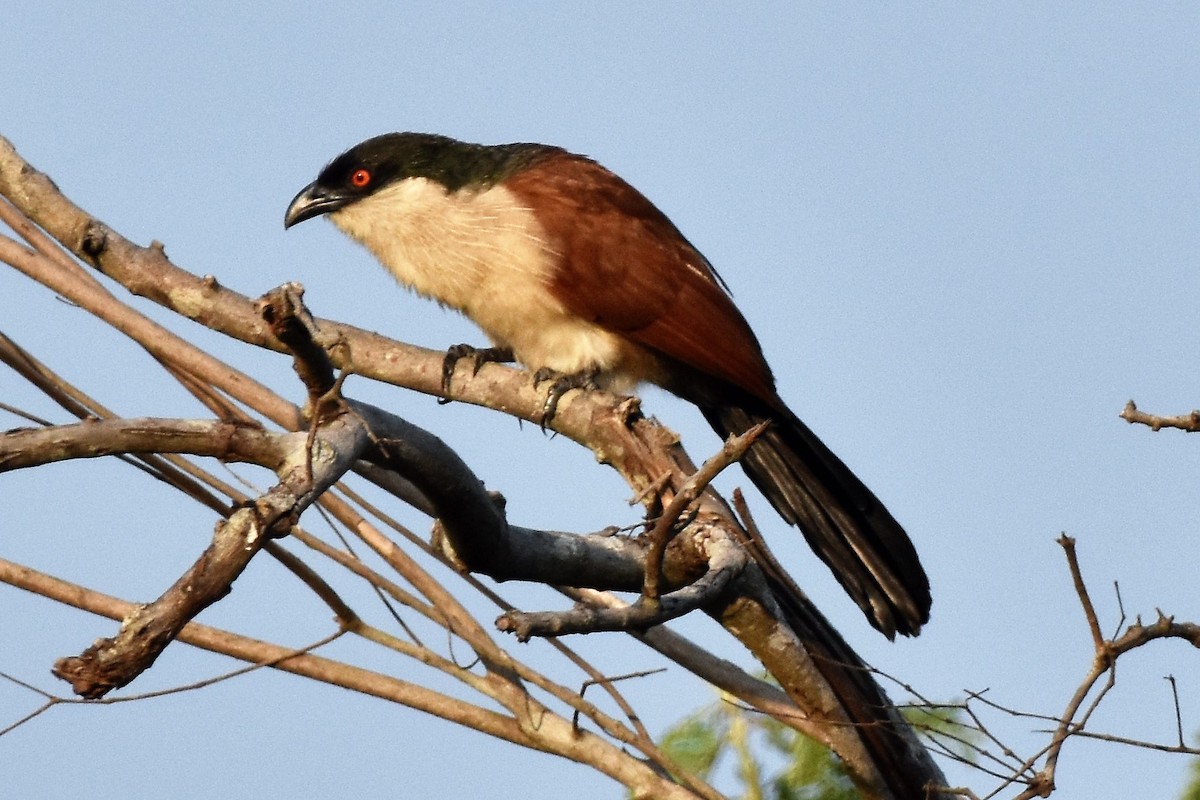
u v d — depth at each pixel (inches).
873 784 304.2
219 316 309.4
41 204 317.4
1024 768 241.3
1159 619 249.9
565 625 207.9
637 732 280.4
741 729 310.3
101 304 289.1
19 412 261.0
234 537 209.3
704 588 247.9
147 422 223.8
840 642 309.9
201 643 272.7
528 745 278.2
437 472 253.3
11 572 261.1
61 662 199.2
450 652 279.7
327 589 275.1
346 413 237.0
